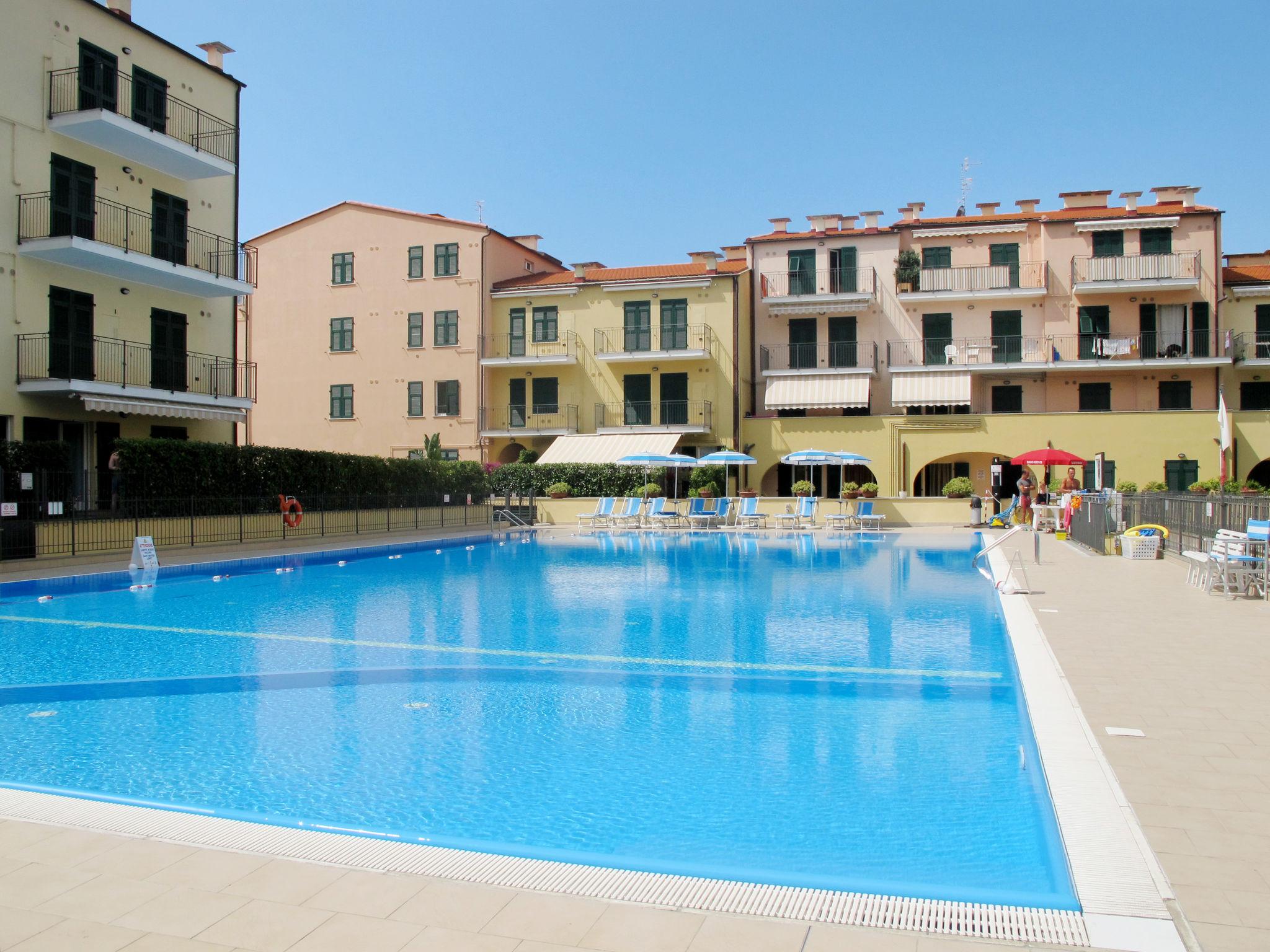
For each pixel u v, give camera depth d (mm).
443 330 44219
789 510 36250
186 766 6590
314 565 22281
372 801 5855
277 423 46500
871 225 44344
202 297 29984
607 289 43375
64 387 23469
